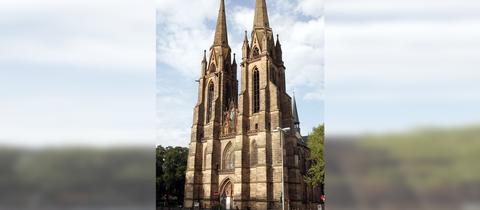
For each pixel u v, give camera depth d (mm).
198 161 98938
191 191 95062
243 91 96750
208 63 113188
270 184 83750
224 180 93312
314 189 97812
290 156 90750
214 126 99562
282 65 104312
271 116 90000
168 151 105000
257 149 88062
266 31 104125
